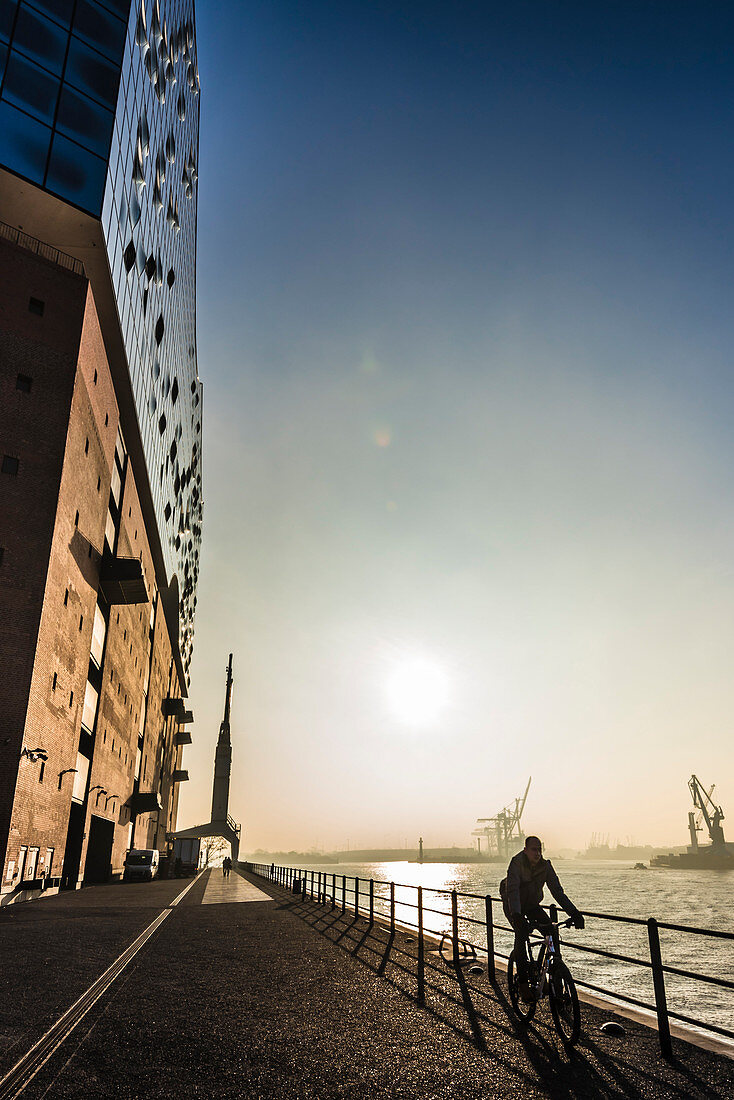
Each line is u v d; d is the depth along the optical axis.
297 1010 8.01
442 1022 7.50
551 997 7.09
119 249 33.78
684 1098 5.23
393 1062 6.08
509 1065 6.02
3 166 27.94
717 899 130.62
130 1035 6.88
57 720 30.61
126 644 50.59
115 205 32.62
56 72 30.27
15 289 29.72
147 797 57.72
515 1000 7.96
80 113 30.69
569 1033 7.11
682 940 72.94
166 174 44.31
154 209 41.12
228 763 133.12
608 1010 8.23
